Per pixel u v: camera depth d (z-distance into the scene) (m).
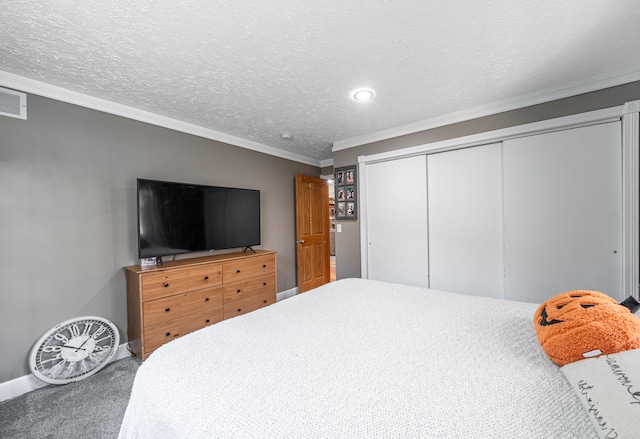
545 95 2.11
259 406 0.68
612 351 0.75
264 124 2.85
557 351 0.84
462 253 2.65
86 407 1.67
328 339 1.08
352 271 3.42
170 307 2.29
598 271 1.98
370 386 0.76
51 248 1.99
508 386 0.75
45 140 1.96
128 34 1.43
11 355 1.81
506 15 1.32
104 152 2.25
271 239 3.83
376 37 1.48
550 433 0.58
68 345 1.96
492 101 2.32
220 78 1.89
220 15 1.30
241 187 3.40
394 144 3.00
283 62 1.71
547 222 2.17
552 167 2.14
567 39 1.51
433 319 1.27
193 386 0.77
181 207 2.60
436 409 0.66
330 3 1.23
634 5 1.25
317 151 4.02
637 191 1.82
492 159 2.47
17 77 1.82
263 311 1.41
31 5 1.21
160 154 2.61
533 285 2.24
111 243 2.28
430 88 2.08
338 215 3.52
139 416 0.79
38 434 1.46
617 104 1.87
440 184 2.76
